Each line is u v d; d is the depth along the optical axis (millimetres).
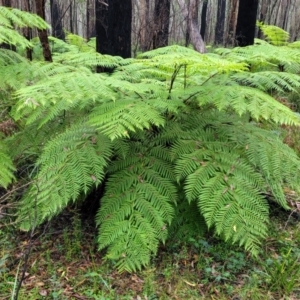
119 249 2480
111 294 2383
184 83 3133
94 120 2523
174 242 2877
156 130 3102
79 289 2441
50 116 2701
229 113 3408
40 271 2598
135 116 2490
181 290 2469
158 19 8500
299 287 2549
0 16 2873
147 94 3012
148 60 2818
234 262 2717
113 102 2752
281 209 3529
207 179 2666
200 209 2652
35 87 2434
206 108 3246
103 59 3359
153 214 2600
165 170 2822
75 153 2730
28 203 2758
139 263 2457
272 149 2908
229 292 2473
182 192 2926
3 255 2717
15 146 3225
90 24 13953
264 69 4359
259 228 2545
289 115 2537
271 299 2434
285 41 7035
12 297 2129
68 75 2598
